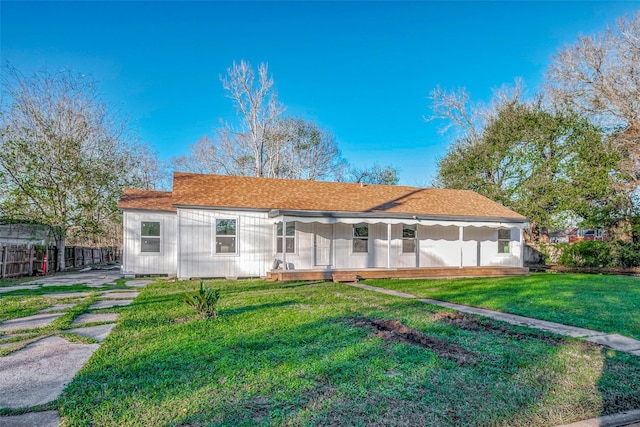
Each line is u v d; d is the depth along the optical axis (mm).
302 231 15469
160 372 4016
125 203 15539
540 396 3535
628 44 19984
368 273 14453
